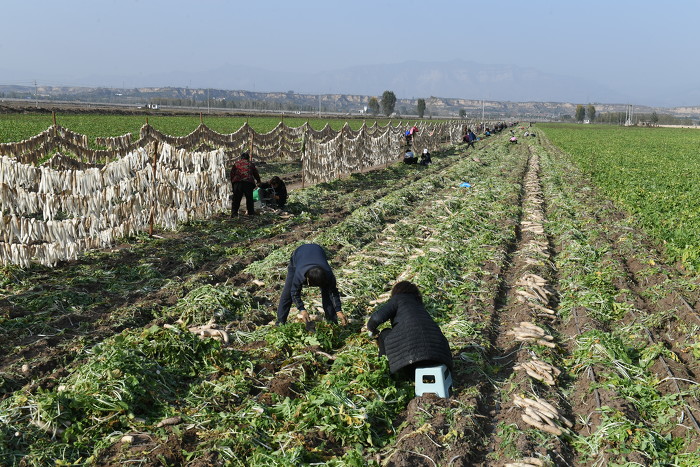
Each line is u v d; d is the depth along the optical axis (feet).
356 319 28.84
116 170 39.83
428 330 21.63
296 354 24.31
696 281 34.60
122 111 343.67
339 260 39.37
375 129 106.93
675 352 26.45
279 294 32.14
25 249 32.91
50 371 22.70
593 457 18.49
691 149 180.96
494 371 23.95
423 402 20.65
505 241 45.19
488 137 221.05
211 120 253.85
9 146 56.44
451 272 35.99
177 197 46.06
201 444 17.88
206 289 30.35
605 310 31.07
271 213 53.93
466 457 18.13
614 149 161.79
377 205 57.98
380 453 18.30
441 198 67.46
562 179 85.51
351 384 21.57
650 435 18.99
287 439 18.25
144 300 30.60
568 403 21.99
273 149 97.91
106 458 17.25
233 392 21.16
